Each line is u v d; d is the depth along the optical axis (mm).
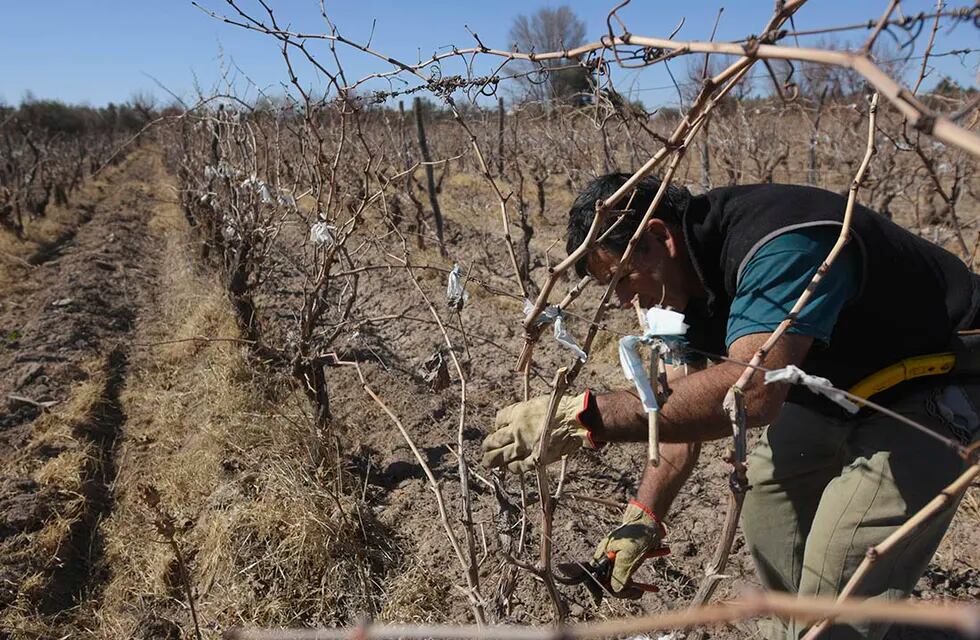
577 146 8016
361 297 6477
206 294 6785
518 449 1457
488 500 3209
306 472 3311
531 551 2779
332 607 2721
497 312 6062
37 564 3021
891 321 1516
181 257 9219
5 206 11125
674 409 1350
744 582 2576
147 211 14281
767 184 1567
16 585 2883
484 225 10289
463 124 1735
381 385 4520
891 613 413
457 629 695
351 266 3426
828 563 1571
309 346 3631
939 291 1576
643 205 1567
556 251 8562
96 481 3820
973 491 2939
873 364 1561
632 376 1152
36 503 3365
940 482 1510
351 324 3594
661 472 1833
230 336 5355
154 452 4109
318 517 2939
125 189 17734
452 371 4793
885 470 1536
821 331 1358
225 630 2572
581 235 1638
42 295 7605
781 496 1879
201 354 5402
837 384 1606
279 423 3789
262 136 4676
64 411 4555
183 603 2807
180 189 11352
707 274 1558
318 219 3289
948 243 7242
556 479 3311
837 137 8695
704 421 1349
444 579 2783
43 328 6223
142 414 4668
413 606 2631
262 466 3404
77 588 3020
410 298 6410
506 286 6793
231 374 4504
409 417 4074
